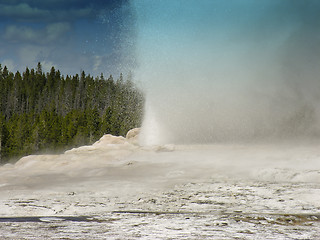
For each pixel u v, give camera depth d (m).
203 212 4.16
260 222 3.52
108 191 5.58
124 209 4.43
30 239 2.83
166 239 2.85
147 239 2.85
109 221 3.55
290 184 5.99
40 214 4.27
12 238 2.86
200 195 5.21
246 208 4.40
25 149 61.31
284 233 3.11
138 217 3.75
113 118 59.50
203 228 3.25
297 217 3.74
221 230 3.18
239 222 3.51
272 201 4.75
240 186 5.83
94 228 3.24
